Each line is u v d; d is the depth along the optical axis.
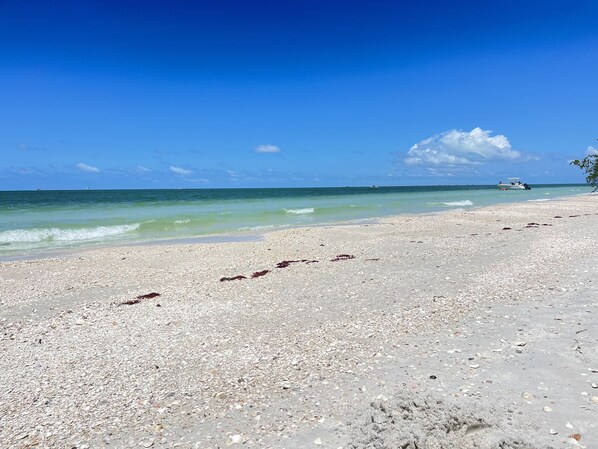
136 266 17.62
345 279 14.08
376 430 5.17
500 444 4.74
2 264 18.05
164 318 10.73
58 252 21.27
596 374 6.55
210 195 100.06
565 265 14.23
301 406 6.21
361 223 32.22
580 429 5.18
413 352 7.91
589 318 9.08
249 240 24.78
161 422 5.97
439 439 4.84
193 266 17.42
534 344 7.89
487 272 13.98
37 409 6.43
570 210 40.22
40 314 11.55
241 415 6.07
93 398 6.73
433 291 12.05
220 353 8.32
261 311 10.98
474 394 6.14
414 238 22.97
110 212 41.66
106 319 10.84
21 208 47.56
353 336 8.90
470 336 8.53
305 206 51.69
